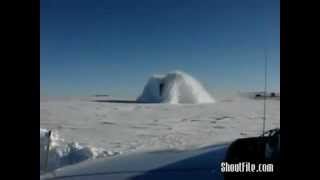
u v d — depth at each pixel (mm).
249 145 6223
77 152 11602
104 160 9281
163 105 44344
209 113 32469
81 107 39688
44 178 7789
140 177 7375
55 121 26000
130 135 18547
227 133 18719
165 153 9773
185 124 23781
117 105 43812
